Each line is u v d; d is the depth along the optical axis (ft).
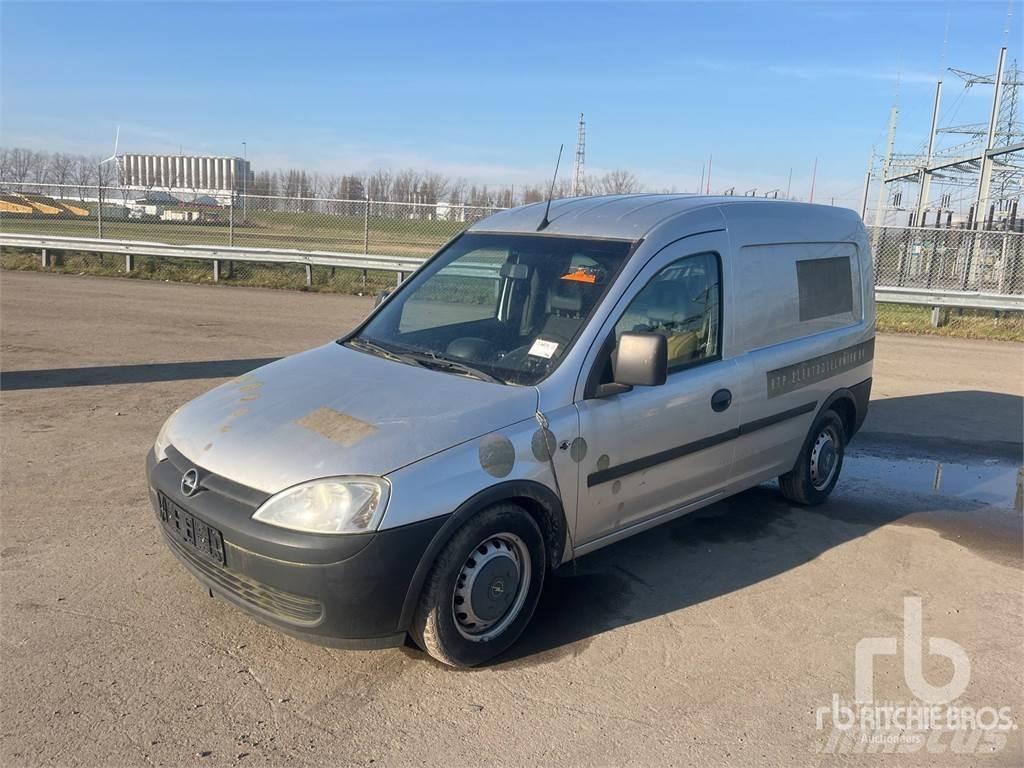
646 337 11.48
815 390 17.07
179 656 11.09
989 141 71.46
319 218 72.69
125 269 61.05
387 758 9.28
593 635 12.24
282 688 10.51
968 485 20.38
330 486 9.95
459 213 68.69
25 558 13.76
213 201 90.53
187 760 9.07
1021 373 36.11
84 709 9.87
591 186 30.73
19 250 66.74
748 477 15.84
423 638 10.68
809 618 13.03
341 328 40.50
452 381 11.96
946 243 59.52
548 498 11.53
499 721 10.04
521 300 13.37
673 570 14.69
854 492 19.54
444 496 10.28
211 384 27.22
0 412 22.84
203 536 10.64
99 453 19.49
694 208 14.61
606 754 9.50
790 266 16.33
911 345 43.45
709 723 10.18
